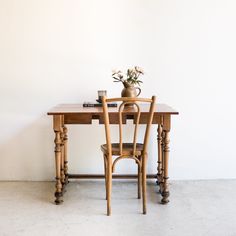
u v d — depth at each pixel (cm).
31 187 290
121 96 274
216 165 308
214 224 214
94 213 233
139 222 218
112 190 282
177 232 203
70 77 298
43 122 303
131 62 297
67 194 272
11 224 214
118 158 233
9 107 301
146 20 292
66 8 290
